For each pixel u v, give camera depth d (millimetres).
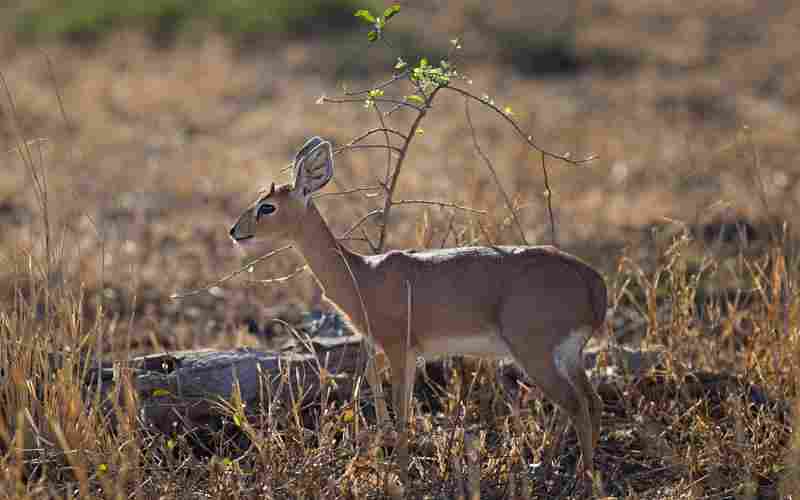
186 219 16562
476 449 8477
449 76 9039
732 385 9688
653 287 10477
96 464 8031
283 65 27391
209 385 9305
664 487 8406
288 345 10523
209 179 18875
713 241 14805
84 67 26297
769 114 23188
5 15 30750
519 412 9344
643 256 13969
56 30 29453
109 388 9203
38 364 8711
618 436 9305
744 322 11711
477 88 25062
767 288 11102
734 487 8344
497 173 17984
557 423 9148
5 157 19266
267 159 19953
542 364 8234
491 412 9562
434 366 10180
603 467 8891
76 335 9008
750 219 15570
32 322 8648
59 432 7672
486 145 20203
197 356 9578
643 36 30328
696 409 9414
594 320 8383
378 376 8883
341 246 9023
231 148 20828
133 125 22344
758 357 9938
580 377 8414
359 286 8773
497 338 8508
